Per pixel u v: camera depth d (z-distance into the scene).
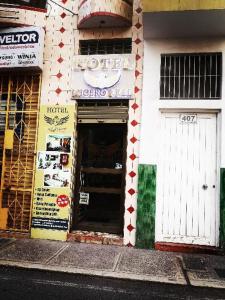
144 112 6.71
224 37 6.63
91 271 5.09
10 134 7.28
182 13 5.93
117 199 7.00
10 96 7.37
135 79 6.88
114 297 4.23
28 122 7.27
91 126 7.23
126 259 5.73
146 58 6.83
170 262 5.66
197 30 6.46
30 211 7.04
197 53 6.76
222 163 6.38
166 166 6.75
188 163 6.70
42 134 7.15
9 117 7.34
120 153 7.07
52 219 6.93
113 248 6.38
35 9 7.39
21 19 7.36
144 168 6.62
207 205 6.55
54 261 5.48
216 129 6.66
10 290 4.29
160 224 6.66
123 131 7.07
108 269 5.20
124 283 4.77
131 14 7.03
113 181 7.05
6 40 7.17
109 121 6.98
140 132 6.73
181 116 6.79
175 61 6.90
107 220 7.02
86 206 7.14
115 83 6.92
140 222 6.54
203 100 6.58
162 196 6.70
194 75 6.80
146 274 5.05
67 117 7.08
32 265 5.26
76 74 7.11
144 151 6.66
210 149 6.64
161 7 5.93
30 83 7.34
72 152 7.01
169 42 6.82
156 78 6.77
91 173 7.18
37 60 7.01
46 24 7.39
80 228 7.09
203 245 6.47
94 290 4.44
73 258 5.68
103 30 7.14
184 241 6.56
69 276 4.96
